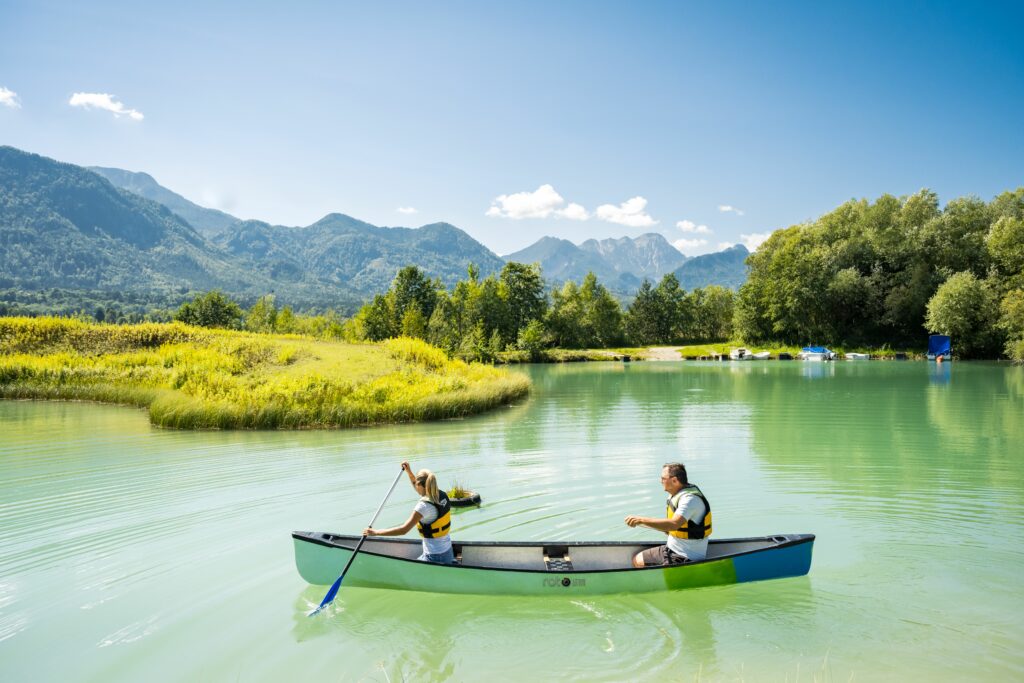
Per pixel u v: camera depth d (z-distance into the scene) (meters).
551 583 6.99
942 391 28.98
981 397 26.22
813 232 76.94
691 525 7.20
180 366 30.80
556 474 12.88
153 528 9.59
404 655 5.84
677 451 15.20
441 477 12.77
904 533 8.95
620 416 22.17
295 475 13.09
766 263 83.00
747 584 7.24
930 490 11.24
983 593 6.94
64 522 9.91
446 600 7.04
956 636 5.99
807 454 14.62
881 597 6.88
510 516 9.96
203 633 6.29
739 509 10.22
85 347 37.09
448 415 22.42
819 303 68.12
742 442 16.33
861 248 69.69
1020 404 23.73
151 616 6.66
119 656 5.84
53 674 5.54
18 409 25.08
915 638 5.96
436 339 54.06
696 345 87.88
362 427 20.30
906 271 64.56
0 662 5.76
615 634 6.19
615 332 90.38
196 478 12.84
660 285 101.00
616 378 41.69
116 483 12.44
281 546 8.80
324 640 6.14
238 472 13.40
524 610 6.75
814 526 9.34
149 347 37.62
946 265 63.06
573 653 5.83
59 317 40.91
